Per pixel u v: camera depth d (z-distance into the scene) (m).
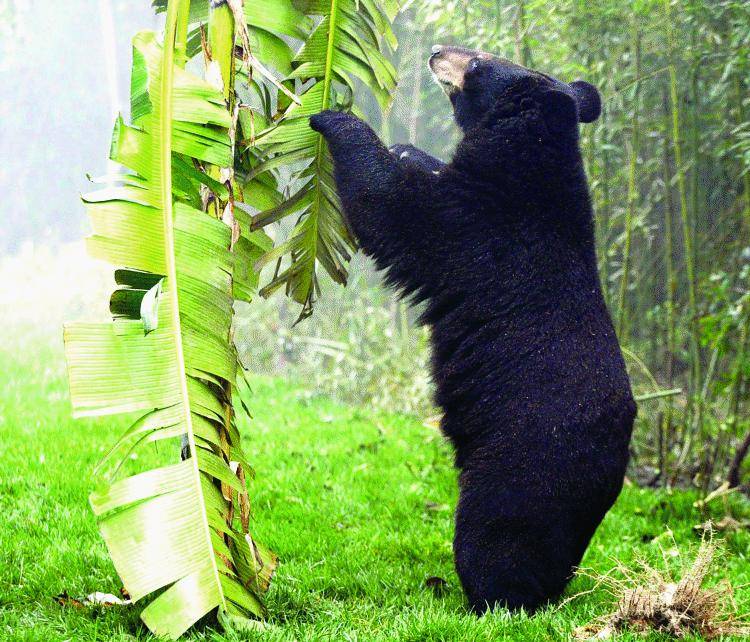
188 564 3.33
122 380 3.35
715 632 3.78
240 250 4.08
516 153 4.28
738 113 7.57
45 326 14.90
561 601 4.35
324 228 4.34
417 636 3.58
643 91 8.85
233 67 3.70
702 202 10.64
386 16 4.21
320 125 4.11
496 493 3.97
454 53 5.19
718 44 7.70
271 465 6.77
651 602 3.82
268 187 4.19
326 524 5.54
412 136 12.73
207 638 3.43
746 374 7.18
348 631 3.69
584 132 7.64
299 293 4.42
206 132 3.54
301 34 4.01
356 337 11.06
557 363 4.03
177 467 3.44
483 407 4.12
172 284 3.47
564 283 4.18
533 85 4.35
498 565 3.97
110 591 4.05
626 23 7.55
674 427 8.35
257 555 3.76
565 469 3.93
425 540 5.38
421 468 7.16
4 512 4.97
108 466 6.12
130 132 3.42
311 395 10.09
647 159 10.42
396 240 4.25
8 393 8.54
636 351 10.48
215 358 3.53
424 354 9.98
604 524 6.14
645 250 11.02
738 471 7.24
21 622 3.55
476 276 4.21
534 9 6.96
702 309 8.81
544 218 4.25
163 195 3.48
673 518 6.57
